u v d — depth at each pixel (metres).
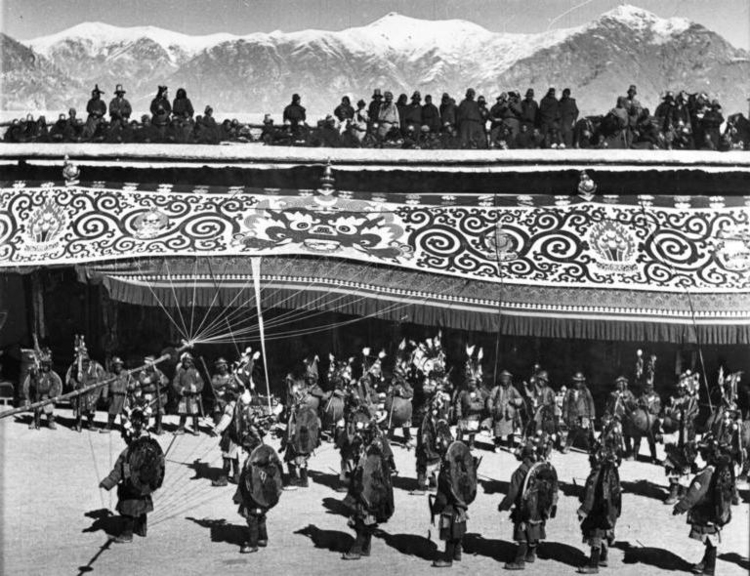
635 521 22.09
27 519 20.58
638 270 28.47
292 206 30.08
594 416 26.61
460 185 31.55
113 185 30.47
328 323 29.70
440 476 19.56
